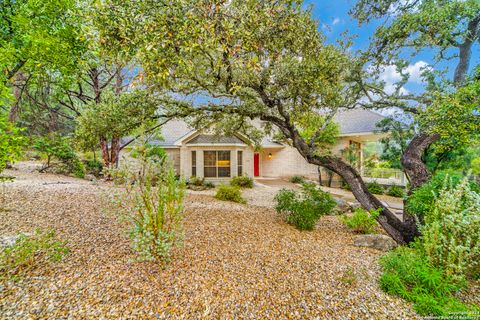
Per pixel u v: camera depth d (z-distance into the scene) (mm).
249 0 2963
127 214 3756
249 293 2877
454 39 5176
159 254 3396
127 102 5457
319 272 3490
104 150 11406
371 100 6535
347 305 2723
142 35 2830
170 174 3744
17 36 6395
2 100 4141
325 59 4523
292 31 3531
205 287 2949
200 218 6211
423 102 5812
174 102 5914
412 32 5121
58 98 11562
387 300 2836
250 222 6242
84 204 6145
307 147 6301
